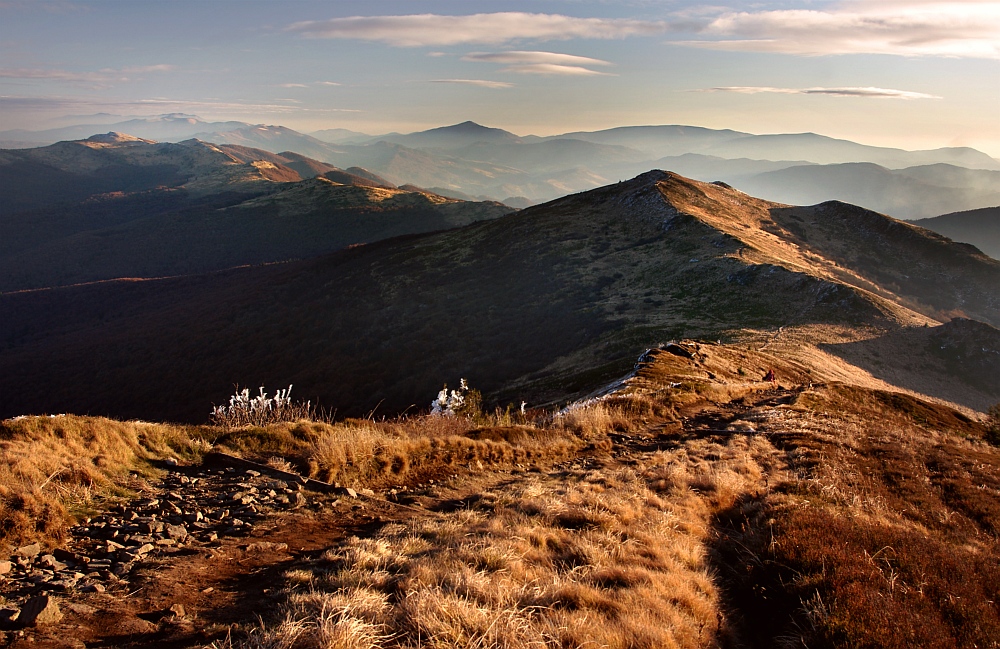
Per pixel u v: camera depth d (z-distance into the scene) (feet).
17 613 11.97
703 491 32.91
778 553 23.98
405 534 20.59
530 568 18.60
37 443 19.69
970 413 165.89
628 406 58.54
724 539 26.66
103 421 23.40
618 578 19.07
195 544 17.65
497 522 22.33
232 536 18.81
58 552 15.56
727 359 125.80
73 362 362.53
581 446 42.78
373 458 28.81
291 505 22.34
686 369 100.89
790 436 53.78
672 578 19.85
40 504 16.76
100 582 14.21
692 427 56.90
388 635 13.25
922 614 19.58
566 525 23.88
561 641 14.33
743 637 18.76
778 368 136.98
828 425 61.52
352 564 16.92
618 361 143.95
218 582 15.35
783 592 21.25
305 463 26.20
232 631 12.59
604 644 14.52
